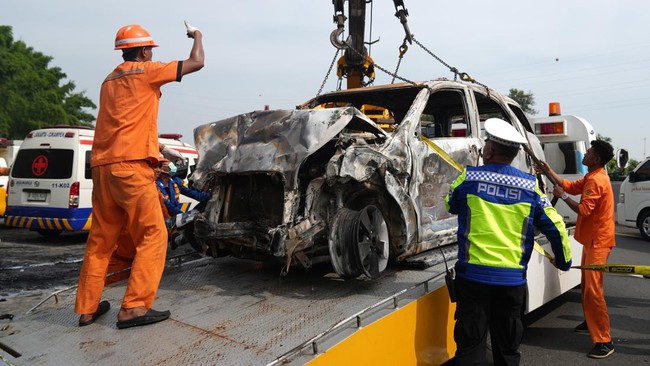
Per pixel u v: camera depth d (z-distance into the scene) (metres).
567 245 3.01
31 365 2.62
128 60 3.26
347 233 3.36
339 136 3.64
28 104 33.84
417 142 4.10
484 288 2.91
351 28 6.87
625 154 8.04
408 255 4.04
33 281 6.54
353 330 2.73
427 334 3.26
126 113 3.07
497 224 2.93
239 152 3.79
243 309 3.25
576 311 5.59
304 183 3.69
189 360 2.55
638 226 11.34
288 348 2.61
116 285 4.04
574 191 4.41
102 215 3.18
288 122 3.66
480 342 2.97
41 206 9.49
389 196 3.78
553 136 7.80
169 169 5.04
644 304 5.87
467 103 5.07
